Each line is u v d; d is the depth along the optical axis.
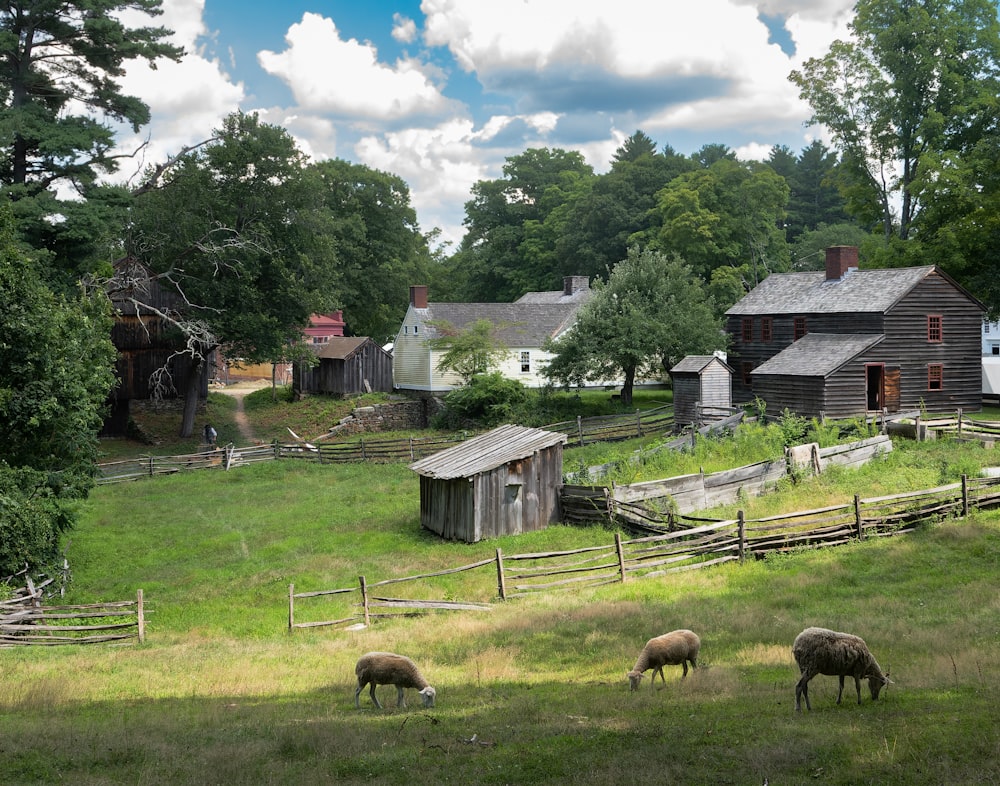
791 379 44.66
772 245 75.31
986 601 17.98
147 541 30.84
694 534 24.86
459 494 29.36
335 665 16.64
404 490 39.16
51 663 17.69
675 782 8.84
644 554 24.03
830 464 32.69
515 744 10.55
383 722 12.02
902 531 24.83
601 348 54.91
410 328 65.75
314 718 12.47
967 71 55.16
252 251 51.25
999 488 27.20
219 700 14.11
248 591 24.22
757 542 23.94
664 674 14.20
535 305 69.38
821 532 24.36
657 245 73.62
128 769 10.19
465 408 56.66
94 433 30.55
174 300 57.22
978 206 49.81
